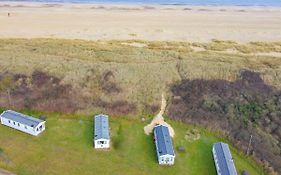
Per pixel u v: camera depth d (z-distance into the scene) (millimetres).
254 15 127312
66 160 51375
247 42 104188
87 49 86750
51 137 56000
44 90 66125
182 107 64250
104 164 51062
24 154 52000
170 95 67312
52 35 101438
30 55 79250
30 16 114562
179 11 126375
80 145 54594
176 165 51844
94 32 105062
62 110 62188
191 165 52125
